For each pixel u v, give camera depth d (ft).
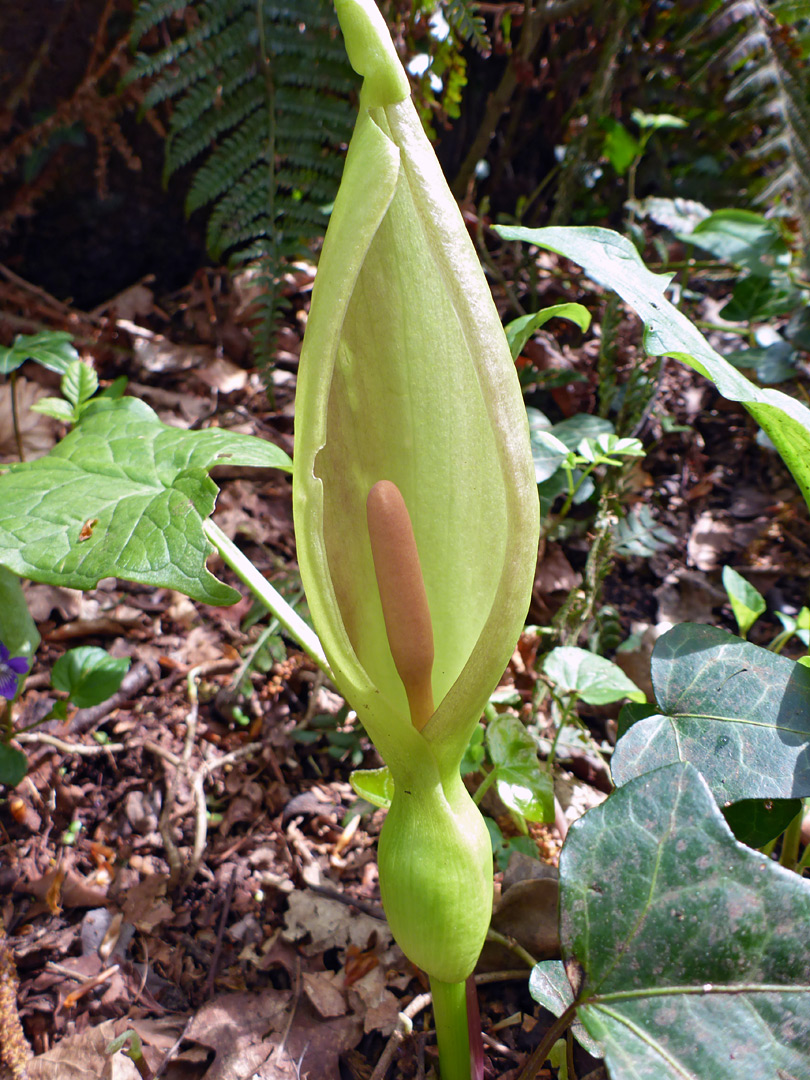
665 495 1.41
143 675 1.08
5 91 1.40
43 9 1.37
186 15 1.42
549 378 1.33
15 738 0.95
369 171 0.42
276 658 1.04
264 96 1.38
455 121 1.78
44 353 0.97
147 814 0.93
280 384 1.58
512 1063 0.69
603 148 1.63
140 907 0.83
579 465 1.21
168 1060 0.70
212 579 0.53
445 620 0.56
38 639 0.85
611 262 0.60
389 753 0.48
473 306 0.44
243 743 1.02
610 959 0.47
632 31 1.55
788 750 0.58
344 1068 0.71
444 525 0.55
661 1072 0.43
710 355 0.57
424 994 0.72
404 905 0.49
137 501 0.60
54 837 0.89
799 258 1.42
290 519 1.33
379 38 0.43
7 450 1.28
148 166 1.59
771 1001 0.45
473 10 1.30
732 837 0.48
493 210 1.89
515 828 0.90
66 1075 0.68
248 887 0.86
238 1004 0.74
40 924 0.81
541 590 1.22
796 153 1.41
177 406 1.46
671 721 0.61
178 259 1.71
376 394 0.53
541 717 1.03
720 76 1.53
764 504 1.39
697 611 1.22
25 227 1.56
